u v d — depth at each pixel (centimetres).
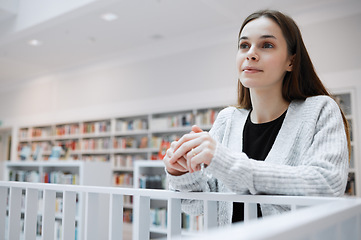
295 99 88
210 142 66
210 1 439
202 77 552
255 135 91
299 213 38
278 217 35
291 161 79
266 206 73
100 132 679
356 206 48
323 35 447
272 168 65
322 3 445
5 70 778
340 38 434
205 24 518
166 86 593
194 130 73
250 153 90
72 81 747
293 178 64
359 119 408
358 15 425
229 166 64
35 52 651
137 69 638
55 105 773
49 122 777
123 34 557
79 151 694
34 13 519
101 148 665
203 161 65
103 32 549
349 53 426
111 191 81
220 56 535
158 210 393
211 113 533
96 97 696
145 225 79
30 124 816
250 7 463
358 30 423
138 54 637
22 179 482
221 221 85
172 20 503
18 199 107
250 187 65
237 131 95
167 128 579
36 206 101
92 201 86
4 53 655
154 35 563
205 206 71
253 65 82
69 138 741
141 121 625
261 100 89
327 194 64
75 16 486
